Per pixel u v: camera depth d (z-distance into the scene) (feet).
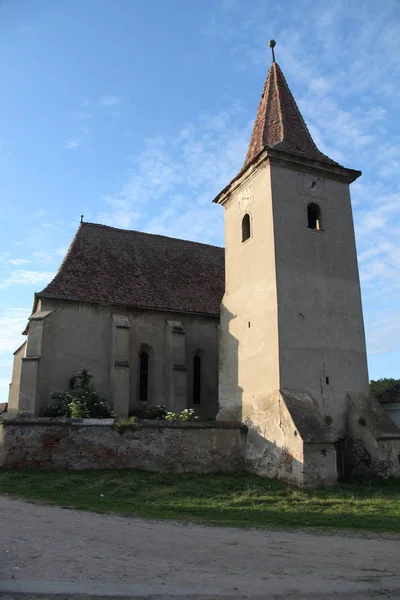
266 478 60.85
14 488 48.78
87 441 60.75
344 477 62.85
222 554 26.99
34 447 58.95
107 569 22.27
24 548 25.46
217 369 90.07
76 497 46.88
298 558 26.89
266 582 21.66
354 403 66.03
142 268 94.79
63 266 86.63
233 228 80.79
